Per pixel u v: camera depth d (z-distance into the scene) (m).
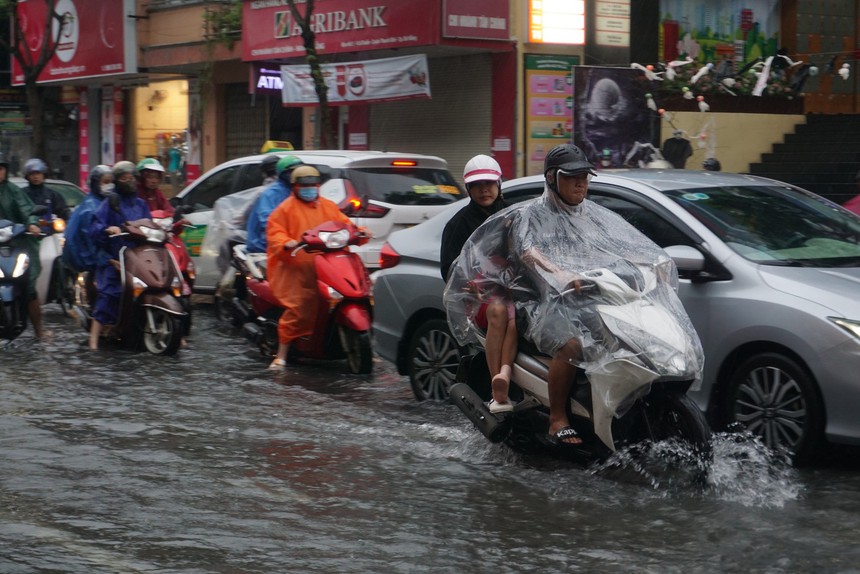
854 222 8.37
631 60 23.36
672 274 6.80
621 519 6.04
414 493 6.57
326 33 23.53
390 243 9.61
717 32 24.61
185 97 31.78
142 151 33.94
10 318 12.20
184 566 5.29
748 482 6.63
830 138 22.28
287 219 10.85
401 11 21.69
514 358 6.98
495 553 5.51
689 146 20.66
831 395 6.74
